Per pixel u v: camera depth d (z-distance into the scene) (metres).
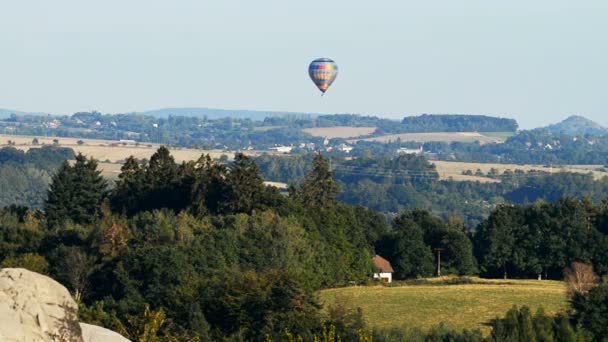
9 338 64.25
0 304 66.00
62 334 67.81
